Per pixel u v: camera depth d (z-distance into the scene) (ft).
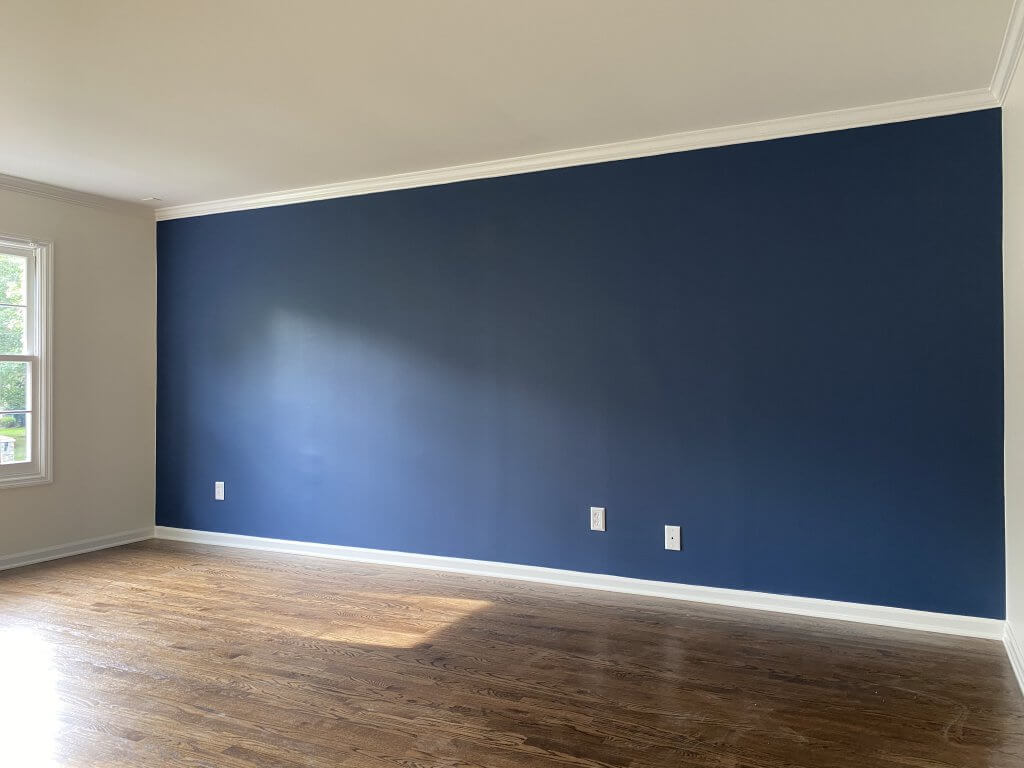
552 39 9.15
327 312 16.37
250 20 8.57
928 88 10.87
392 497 15.70
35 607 12.66
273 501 17.03
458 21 8.66
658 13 8.51
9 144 13.20
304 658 10.32
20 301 15.75
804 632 11.34
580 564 13.93
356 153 13.84
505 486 14.58
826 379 12.08
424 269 15.33
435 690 9.28
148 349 18.33
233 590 13.69
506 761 7.56
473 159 14.34
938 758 7.61
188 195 17.01
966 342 11.22
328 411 16.38
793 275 12.28
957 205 11.25
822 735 8.11
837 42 9.31
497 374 14.64
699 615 12.19
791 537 12.32
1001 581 11.02
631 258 13.46
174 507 18.30
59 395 16.24
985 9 8.48
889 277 11.67
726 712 8.66
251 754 7.70
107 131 12.49
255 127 12.35
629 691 9.25
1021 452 9.49
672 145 13.03
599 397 13.75
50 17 8.47
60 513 16.31
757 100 11.30
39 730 8.21
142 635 11.26
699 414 12.97
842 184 11.94
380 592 13.53
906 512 11.59
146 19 8.54
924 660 10.20
